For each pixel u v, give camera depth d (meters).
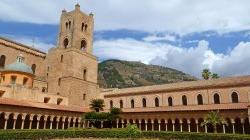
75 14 73.81
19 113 47.97
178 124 61.12
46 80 71.44
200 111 53.69
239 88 53.78
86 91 70.75
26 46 68.62
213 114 48.81
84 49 76.06
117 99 72.75
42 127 58.62
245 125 53.59
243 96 52.84
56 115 55.94
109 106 73.94
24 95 56.25
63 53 70.50
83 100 69.19
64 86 67.44
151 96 66.38
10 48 64.12
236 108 49.12
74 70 68.06
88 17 78.19
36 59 71.38
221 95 55.81
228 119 51.41
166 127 57.81
